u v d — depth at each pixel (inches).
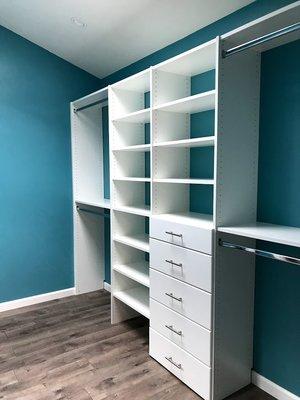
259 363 81.1
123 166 113.2
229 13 82.4
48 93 127.9
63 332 108.6
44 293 134.0
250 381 82.4
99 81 139.9
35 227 129.8
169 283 84.4
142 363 90.9
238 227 71.2
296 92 69.4
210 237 71.5
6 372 86.9
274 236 60.7
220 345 74.9
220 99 69.6
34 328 111.3
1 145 119.8
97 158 141.8
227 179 72.6
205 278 73.4
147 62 112.3
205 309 73.9
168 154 93.2
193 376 78.6
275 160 74.3
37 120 126.5
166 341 86.9
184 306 79.9
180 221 81.4
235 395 78.3
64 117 132.6
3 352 96.6
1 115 119.0
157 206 92.7
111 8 91.2
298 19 59.1
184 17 87.6
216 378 74.9
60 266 137.3
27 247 128.6
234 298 76.5
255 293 80.9
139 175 116.7
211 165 90.9
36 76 124.6
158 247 87.6
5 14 106.7
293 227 71.1
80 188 138.0
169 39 99.4
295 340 73.0
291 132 70.9
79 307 128.3
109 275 144.9
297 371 73.1
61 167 133.9
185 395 78.0
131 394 78.2
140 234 117.5
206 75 90.7
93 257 144.2
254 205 78.1
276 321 76.7
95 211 139.8
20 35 119.6
